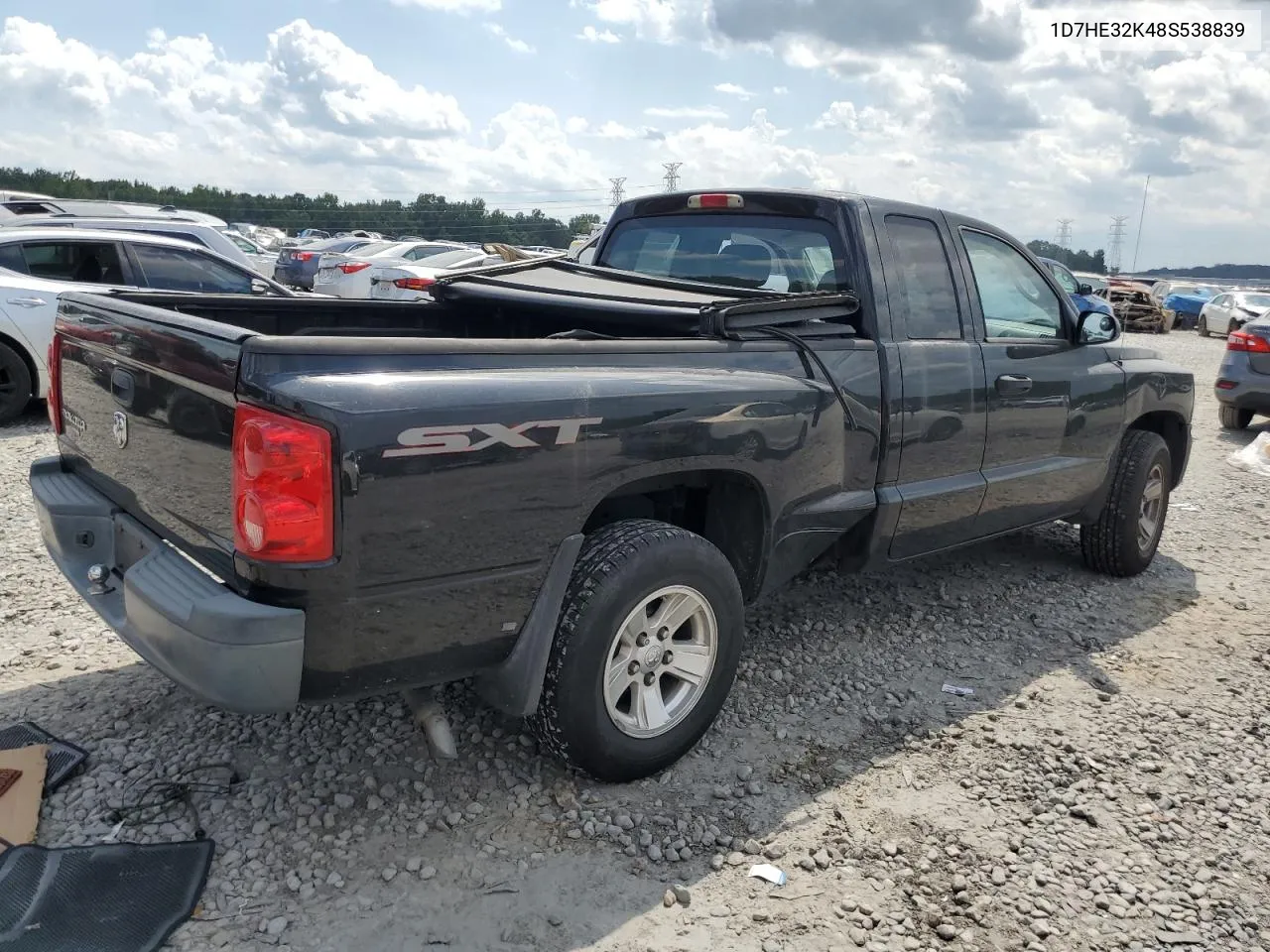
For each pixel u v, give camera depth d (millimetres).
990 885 2883
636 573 3010
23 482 6441
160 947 2406
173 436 2785
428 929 2555
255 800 3031
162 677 3793
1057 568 5770
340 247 28953
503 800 3119
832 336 3805
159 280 8992
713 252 4477
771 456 3416
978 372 4336
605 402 2916
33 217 11195
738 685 4039
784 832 3062
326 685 2588
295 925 2533
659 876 2824
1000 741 3695
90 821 2877
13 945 2334
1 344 8117
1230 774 3564
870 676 4199
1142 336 27922
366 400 2471
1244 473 8766
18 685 3682
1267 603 5359
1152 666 4461
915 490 4145
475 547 2703
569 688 2947
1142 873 2986
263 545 2412
